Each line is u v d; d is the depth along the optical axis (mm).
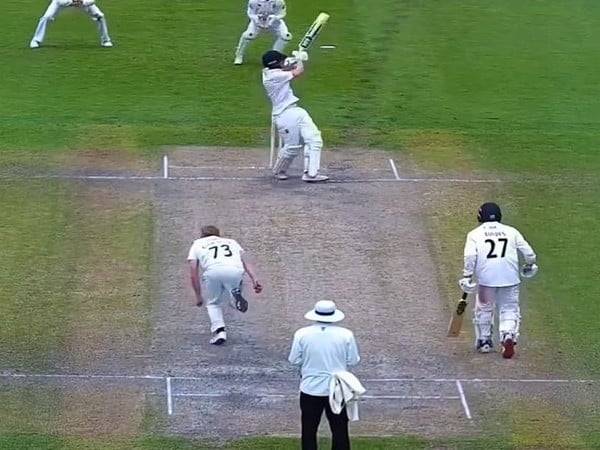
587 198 75250
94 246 67500
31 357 56656
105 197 73500
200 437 50750
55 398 53469
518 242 57125
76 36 107438
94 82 94938
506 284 56594
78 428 51188
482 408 53531
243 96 92500
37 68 97938
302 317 60781
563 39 109812
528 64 102438
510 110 91062
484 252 56656
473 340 59312
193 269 57438
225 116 88062
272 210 72062
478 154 81875
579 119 89562
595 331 60312
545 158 81500
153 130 84750
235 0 121375
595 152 82812
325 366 46656
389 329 60062
